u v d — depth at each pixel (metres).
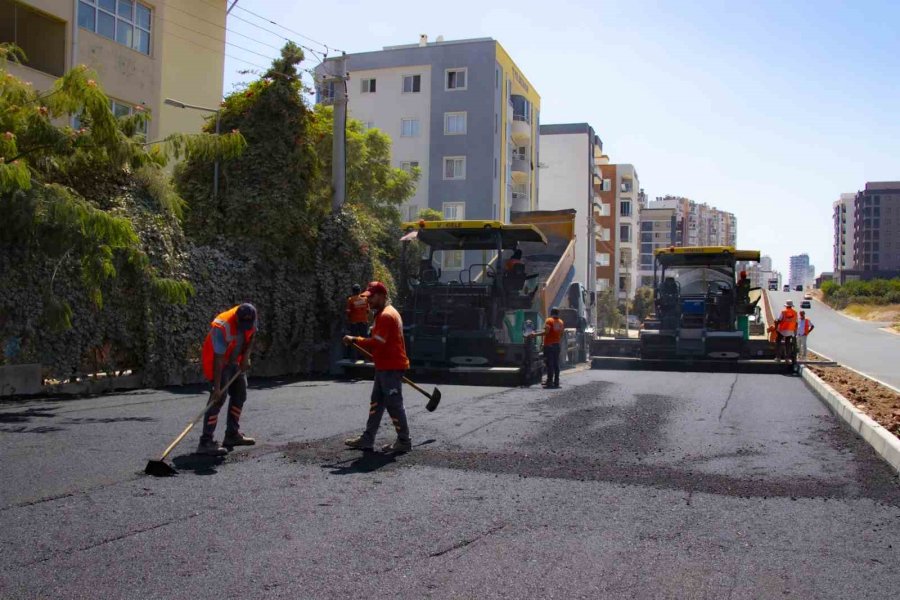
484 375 15.95
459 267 16.75
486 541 4.98
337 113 18.27
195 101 27.61
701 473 7.02
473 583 4.24
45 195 10.45
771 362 19.41
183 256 14.02
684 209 164.25
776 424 10.14
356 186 27.73
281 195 16.59
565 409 11.12
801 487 6.55
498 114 45.91
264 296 16.19
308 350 17.08
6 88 10.91
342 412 10.52
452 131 45.16
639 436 8.89
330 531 5.11
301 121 17.48
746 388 14.96
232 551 4.66
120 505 5.59
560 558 4.68
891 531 5.35
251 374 16.06
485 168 44.69
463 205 44.84
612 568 4.53
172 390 12.91
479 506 5.79
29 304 11.44
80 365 12.27
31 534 4.88
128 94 22.77
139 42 23.30
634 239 96.88
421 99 45.62
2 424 8.87
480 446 8.12
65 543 4.73
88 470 6.61
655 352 20.36
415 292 16.36
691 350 19.92
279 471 6.79
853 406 10.66
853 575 4.49
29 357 11.58
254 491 6.09
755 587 4.28
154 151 12.97
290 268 17.02
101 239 11.09
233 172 16.89
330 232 17.36
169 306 13.59
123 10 22.59
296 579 4.23
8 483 6.09
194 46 27.56
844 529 5.39
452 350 15.87
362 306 16.17
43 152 11.11
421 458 7.46
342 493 6.09
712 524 5.46
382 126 46.19
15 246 11.21
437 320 16.12
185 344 13.91
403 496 6.04
